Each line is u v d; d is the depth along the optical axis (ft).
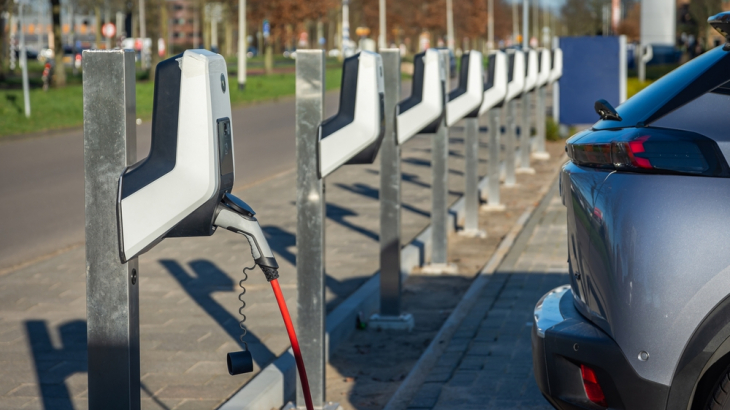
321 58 13.12
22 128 69.72
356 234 29.09
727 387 8.89
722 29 9.71
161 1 135.03
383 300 19.22
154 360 16.07
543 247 27.04
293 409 13.88
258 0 171.32
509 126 41.09
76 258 25.53
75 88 116.16
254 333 17.66
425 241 26.68
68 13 204.44
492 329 18.02
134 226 8.01
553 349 10.05
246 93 116.57
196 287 21.63
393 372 16.49
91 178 8.34
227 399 14.21
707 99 9.34
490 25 315.78
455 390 14.48
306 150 13.35
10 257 26.25
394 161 18.75
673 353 8.95
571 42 61.11
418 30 268.00
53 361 16.05
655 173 9.06
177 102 7.98
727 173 8.87
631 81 88.89
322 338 13.69
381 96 13.21
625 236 9.09
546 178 44.52
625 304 9.12
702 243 8.82
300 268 13.62
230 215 8.91
